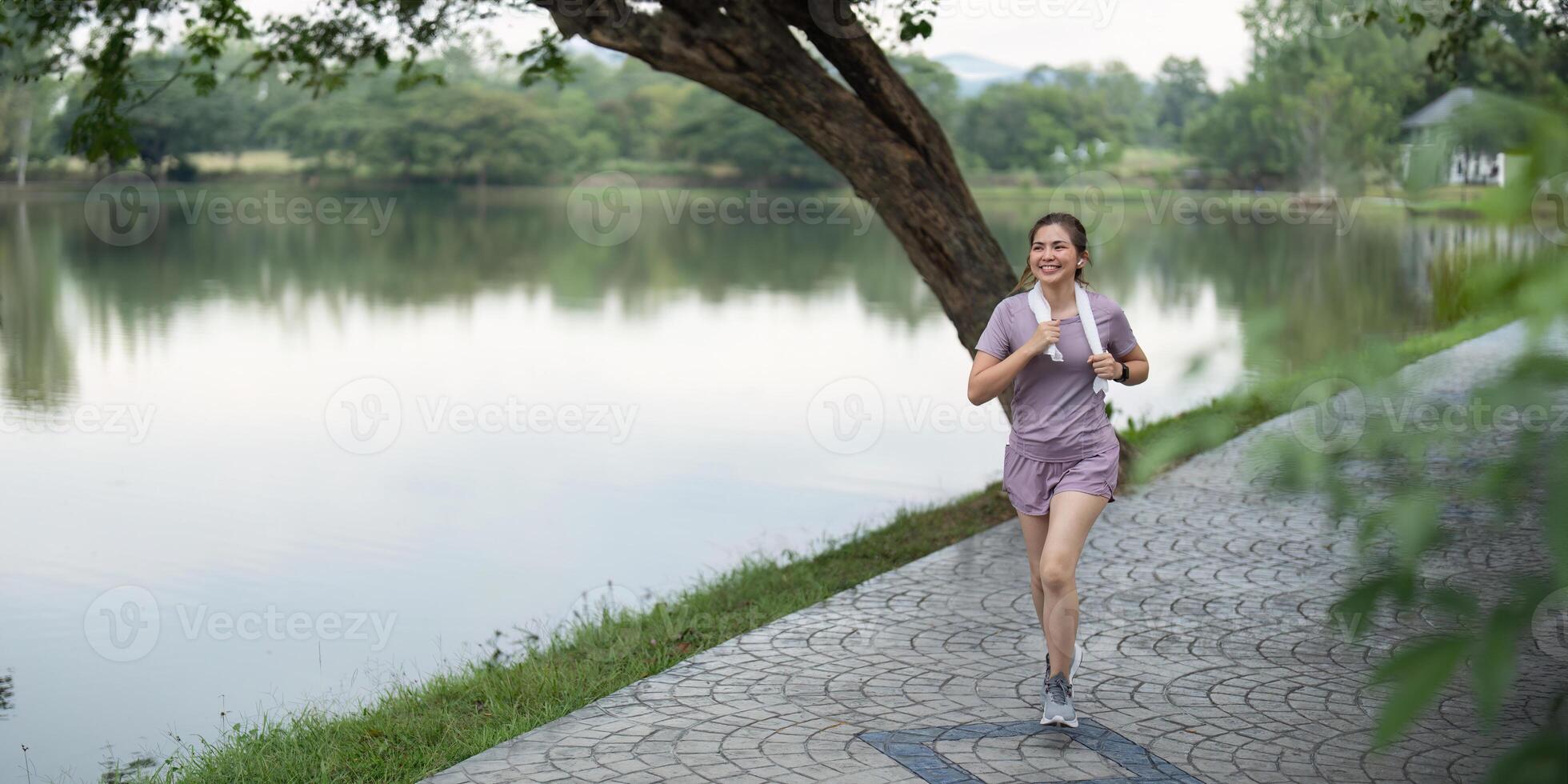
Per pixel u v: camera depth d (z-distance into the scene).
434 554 8.28
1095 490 4.21
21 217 49.97
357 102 89.25
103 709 5.74
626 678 5.18
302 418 12.91
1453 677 1.46
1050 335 4.10
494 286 27.61
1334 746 4.27
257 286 27.22
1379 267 26.52
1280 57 65.19
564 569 7.89
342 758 4.46
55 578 7.70
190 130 81.62
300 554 8.20
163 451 11.28
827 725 4.52
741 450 11.44
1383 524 1.60
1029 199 77.69
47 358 16.77
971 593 6.28
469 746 4.45
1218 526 7.42
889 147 7.86
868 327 20.45
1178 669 5.09
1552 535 1.42
